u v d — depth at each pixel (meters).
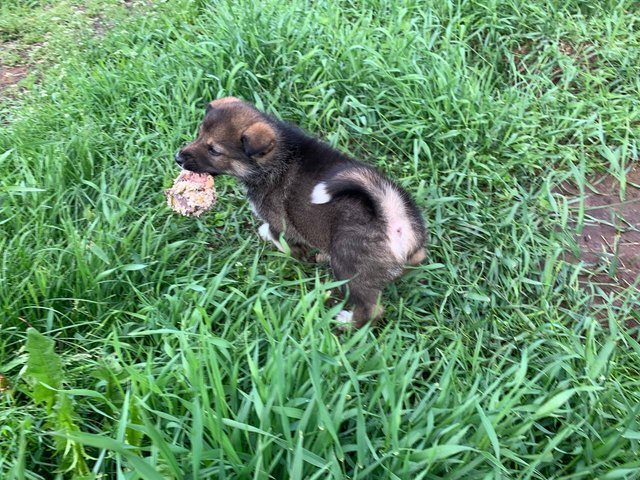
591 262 0.67
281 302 0.60
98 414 0.49
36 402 0.45
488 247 0.67
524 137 0.77
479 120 0.77
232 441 0.42
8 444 0.45
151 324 0.54
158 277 0.61
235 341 0.52
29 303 0.56
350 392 0.47
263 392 0.43
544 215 0.71
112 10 1.07
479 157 0.76
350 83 0.82
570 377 0.52
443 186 0.73
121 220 0.66
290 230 0.64
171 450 0.40
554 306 0.60
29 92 0.90
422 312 0.62
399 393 0.47
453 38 0.92
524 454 0.46
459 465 0.43
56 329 0.54
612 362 0.53
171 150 0.75
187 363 0.45
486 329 0.59
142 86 0.83
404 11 0.91
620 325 0.58
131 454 0.37
